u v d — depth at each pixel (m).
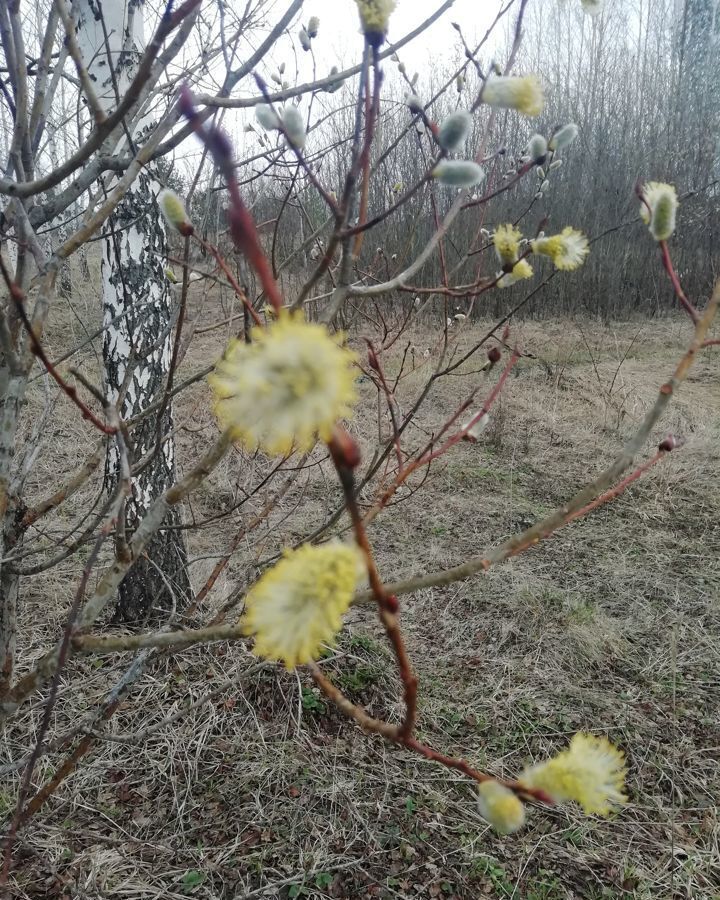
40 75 1.59
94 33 2.89
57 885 2.36
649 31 14.34
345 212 0.96
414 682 0.70
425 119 1.23
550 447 6.63
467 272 9.05
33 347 1.00
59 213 1.69
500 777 2.99
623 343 10.45
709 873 2.58
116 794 2.79
